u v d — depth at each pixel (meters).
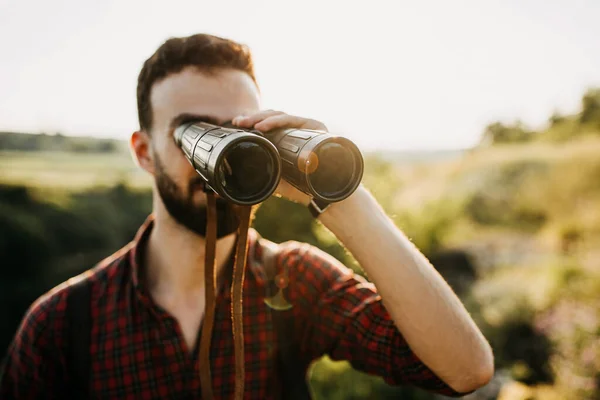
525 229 19.53
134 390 1.48
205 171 1.06
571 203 19.25
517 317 8.23
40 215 10.89
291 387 1.60
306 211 7.48
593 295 8.08
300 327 1.63
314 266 1.66
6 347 9.18
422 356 1.27
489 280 12.12
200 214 1.42
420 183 26.16
